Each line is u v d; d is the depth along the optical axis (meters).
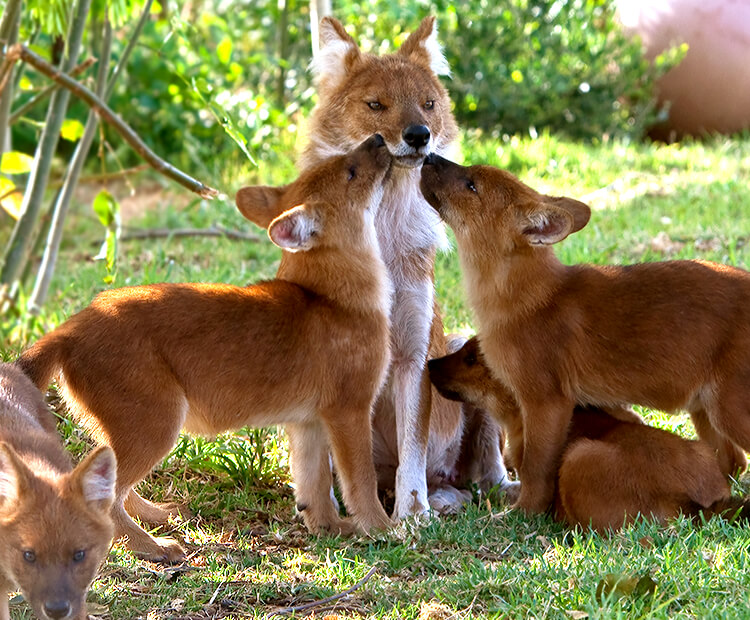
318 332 9.45
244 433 11.67
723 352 9.47
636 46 25.70
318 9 13.41
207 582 8.44
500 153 22.64
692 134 26.30
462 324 13.98
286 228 9.30
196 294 9.23
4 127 14.87
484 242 9.97
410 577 8.62
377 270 9.86
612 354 9.70
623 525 8.98
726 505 8.96
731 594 7.48
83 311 9.14
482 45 25.00
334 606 8.00
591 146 25.00
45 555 7.00
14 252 14.87
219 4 28.69
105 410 8.75
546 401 9.81
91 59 12.09
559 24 25.73
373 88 11.01
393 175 10.60
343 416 9.61
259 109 23.81
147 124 25.03
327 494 9.84
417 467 10.49
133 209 22.98
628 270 10.03
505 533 9.41
